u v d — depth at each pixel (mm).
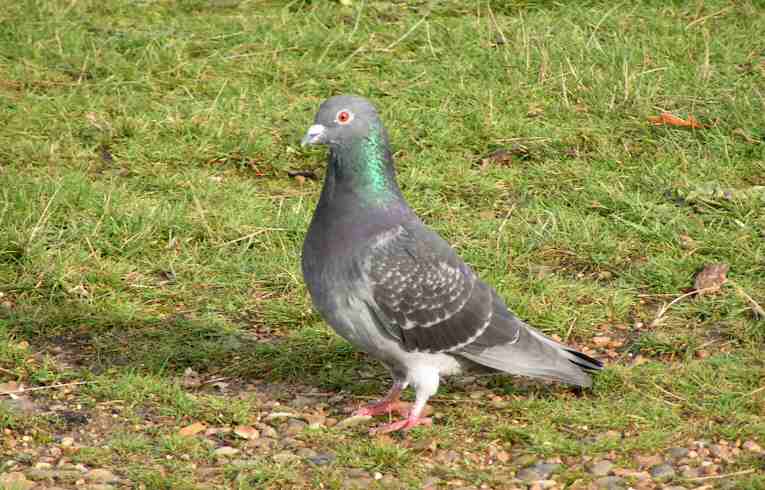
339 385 9055
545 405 8508
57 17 16438
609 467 7707
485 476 7598
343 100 8117
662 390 8680
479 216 11883
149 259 10938
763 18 16188
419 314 8203
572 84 14445
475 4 17047
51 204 11406
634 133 13461
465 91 14375
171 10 17172
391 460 7773
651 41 15500
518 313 10016
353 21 16688
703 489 7402
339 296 8188
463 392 8961
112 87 14609
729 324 9773
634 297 10422
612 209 11883
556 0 17016
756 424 8117
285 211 11844
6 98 14141
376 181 8219
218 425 8328
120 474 7617
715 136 13133
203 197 11977
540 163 12961
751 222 11469
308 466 7766
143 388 8703
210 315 10055
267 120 13742
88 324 9812
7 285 10258
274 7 17406
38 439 8062
